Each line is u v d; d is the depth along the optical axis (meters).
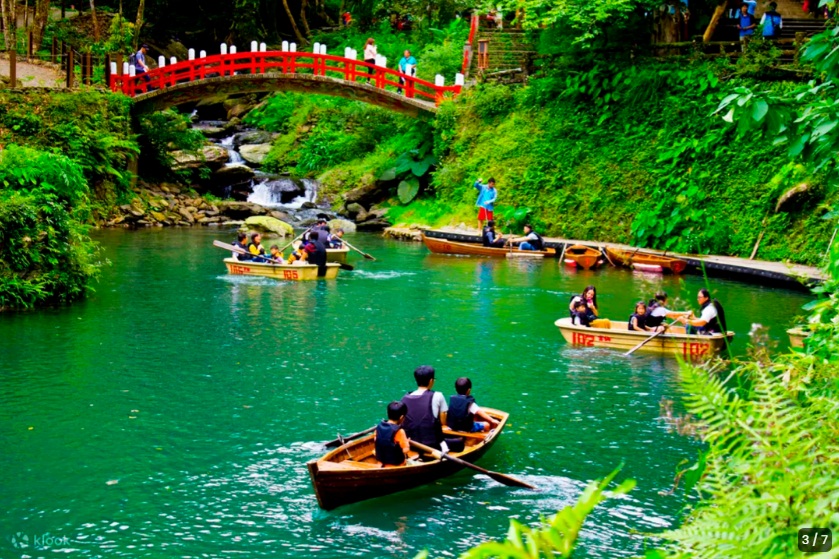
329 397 11.45
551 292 19.78
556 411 10.91
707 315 13.80
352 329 15.59
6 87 31.14
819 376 3.03
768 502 1.79
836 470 1.89
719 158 25.75
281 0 54.12
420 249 27.97
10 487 8.36
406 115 35.44
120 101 32.06
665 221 25.64
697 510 2.16
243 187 36.97
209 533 7.45
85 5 49.88
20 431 9.91
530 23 30.27
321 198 36.66
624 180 27.61
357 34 49.69
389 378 12.40
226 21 49.94
